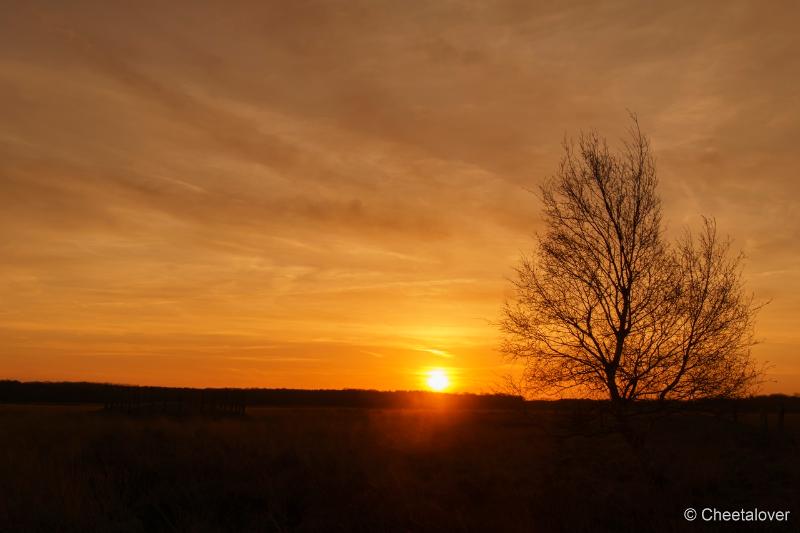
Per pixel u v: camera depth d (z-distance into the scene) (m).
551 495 13.21
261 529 11.62
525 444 20.41
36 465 15.04
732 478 14.98
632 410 14.46
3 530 10.78
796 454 17.83
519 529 10.96
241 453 18.52
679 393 13.94
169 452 18.72
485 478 15.23
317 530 11.58
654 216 14.62
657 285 14.20
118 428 24.41
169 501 13.48
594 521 11.88
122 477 15.42
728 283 14.00
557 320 14.72
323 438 23.23
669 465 15.45
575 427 14.80
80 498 12.33
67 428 24.48
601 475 15.31
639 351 14.28
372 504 12.73
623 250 14.49
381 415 38.00
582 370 14.51
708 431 20.44
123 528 11.33
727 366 13.83
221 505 13.41
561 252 14.80
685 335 14.07
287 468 16.89
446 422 31.17
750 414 35.12
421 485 14.52
